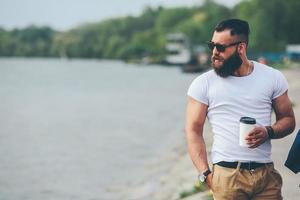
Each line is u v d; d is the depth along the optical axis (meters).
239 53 4.73
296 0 120.06
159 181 14.58
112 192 14.52
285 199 9.04
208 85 4.83
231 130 4.73
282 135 4.84
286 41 119.31
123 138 26.12
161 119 35.44
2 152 22.59
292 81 44.81
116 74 127.44
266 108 4.79
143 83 86.19
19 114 41.19
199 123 4.86
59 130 30.44
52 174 17.56
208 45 4.80
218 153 4.78
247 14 124.50
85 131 29.69
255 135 4.61
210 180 4.79
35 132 29.67
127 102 51.12
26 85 85.62
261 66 4.86
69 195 14.58
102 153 21.64
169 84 82.75
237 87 4.76
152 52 198.88
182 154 18.95
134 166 18.27
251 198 4.80
